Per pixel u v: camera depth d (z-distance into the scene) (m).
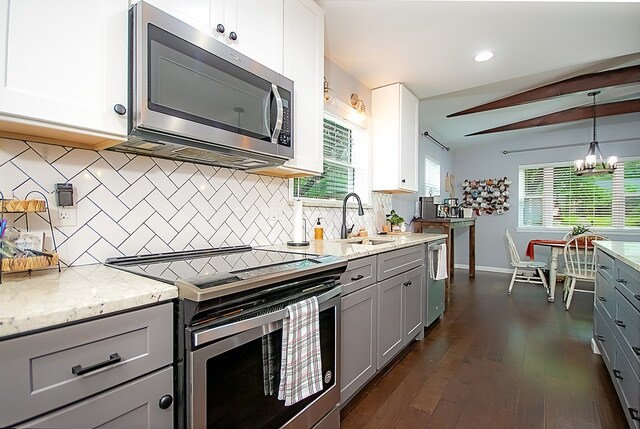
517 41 2.38
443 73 2.92
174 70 1.14
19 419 0.66
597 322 2.42
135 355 0.85
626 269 1.67
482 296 4.28
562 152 5.70
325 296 1.42
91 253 1.26
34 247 1.07
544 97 3.61
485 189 6.36
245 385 1.11
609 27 2.19
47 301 0.76
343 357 1.68
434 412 1.74
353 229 3.03
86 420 0.75
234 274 1.12
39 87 0.90
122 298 0.82
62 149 1.19
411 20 2.12
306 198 2.54
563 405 1.79
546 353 2.48
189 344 0.94
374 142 3.29
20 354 0.66
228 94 1.33
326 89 2.53
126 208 1.36
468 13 2.04
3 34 0.84
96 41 1.01
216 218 1.72
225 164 1.69
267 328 1.16
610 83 3.23
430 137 5.41
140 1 1.05
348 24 2.16
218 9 1.36
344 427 1.62
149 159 1.44
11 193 1.08
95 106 1.01
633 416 1.46
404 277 2.39
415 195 4.88
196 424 0.95
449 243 4.40
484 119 4.76
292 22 1.77
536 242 4.53
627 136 5.23
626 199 5.23
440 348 2.59
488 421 1.66
